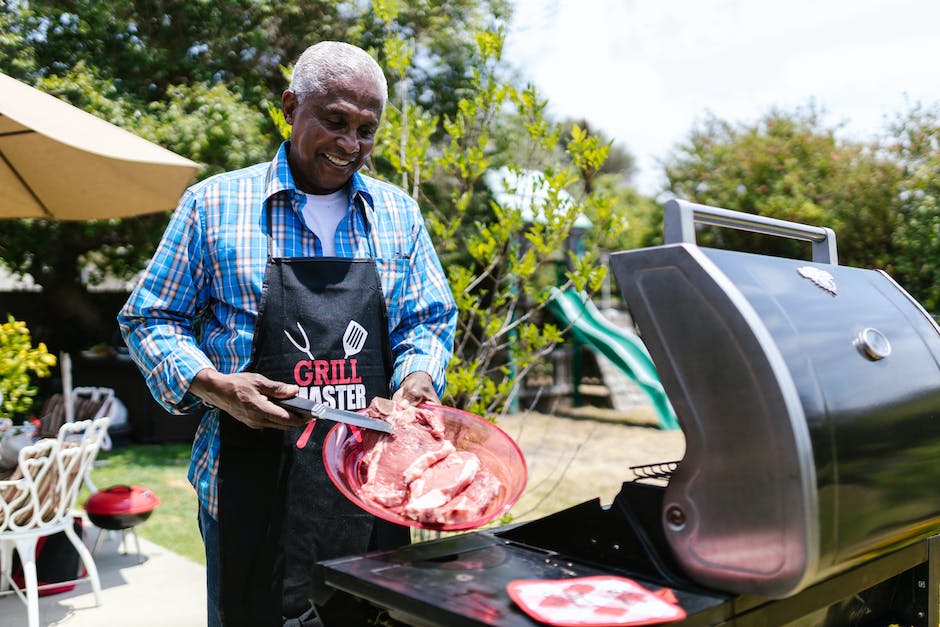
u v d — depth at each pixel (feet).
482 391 11.10
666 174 46.32
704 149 44.86
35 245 27.84
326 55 5.46
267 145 26.14
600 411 36.65
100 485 20.40
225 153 25.05
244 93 28.14
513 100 11.33
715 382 3.71
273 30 29.76
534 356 11.14
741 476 3.63
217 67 28.94
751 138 42.06
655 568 4.04
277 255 5.69
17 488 10.10
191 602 11.66
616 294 54.19
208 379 5.02
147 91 28.07
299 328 5.57
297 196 5.76
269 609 5.38
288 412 4.84
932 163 33.53
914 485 4.15
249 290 5.56
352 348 5.72
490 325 11.05
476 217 27.99
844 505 3.62
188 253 5.58
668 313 3.88
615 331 35.37
